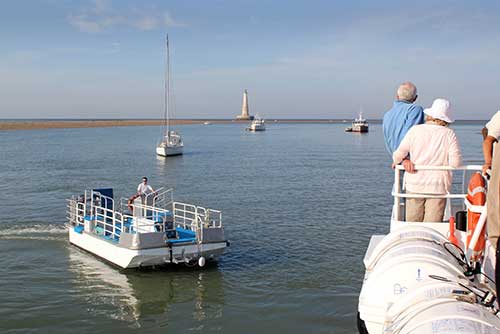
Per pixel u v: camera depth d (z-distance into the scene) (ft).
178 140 245.45
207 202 107.65
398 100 23.35
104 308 47.78
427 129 20.61
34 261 62.13
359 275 57.11
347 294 51.13
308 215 92.02
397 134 22.74
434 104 20.98
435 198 20.74
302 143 360.89
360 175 159.84
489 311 12.83
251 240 73.20
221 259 63.46
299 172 168.04
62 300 49.44
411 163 20.59
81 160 212.02
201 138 438.40
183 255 57.82
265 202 106.83
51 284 53.88
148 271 58.13
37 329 42.91
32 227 81.30
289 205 102.94
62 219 88.12
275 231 78.95
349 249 68.13
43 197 112.88
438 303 12.92
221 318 45.62
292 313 46.57
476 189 16.65
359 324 16.87
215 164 197.47
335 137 461.37
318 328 43.39
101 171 170.60
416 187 20.81
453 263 15.83
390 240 17.62
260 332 42.83
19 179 147.43
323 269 59.31
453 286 13.64
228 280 55.57
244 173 164.76
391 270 15.53
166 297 50.44
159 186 133.69
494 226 12.85
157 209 63.57
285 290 52.44
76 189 126.82
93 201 69.26
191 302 49.37
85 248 65.92
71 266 60.18
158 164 196.85
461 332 11.34
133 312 46.78
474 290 14.30
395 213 21.35
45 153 249.75
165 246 57.21
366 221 86.79
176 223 71.05
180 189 128.06
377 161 212.64
